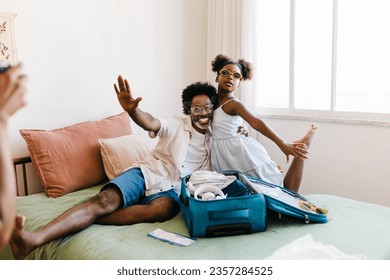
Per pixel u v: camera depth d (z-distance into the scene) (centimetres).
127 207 177
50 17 235
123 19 273
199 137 208
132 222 173
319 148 269
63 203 196
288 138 289
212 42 318
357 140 249
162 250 141
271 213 176
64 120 247
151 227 167
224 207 153
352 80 253
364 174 247
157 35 295
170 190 193
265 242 146
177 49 309
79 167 221
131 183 181
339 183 261
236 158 204
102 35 262
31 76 229
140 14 282
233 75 206
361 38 246
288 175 202
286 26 286
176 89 312
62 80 244
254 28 288
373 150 242
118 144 232
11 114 70
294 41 281
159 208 176
